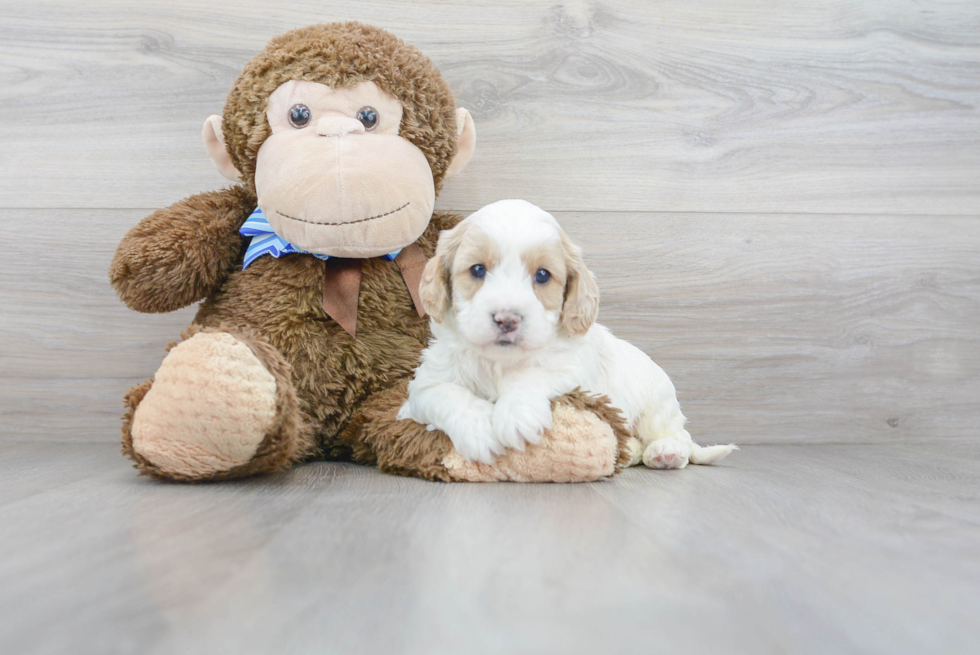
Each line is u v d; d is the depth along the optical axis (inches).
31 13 78.2
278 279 67.2
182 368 50.8
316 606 27.9
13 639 24.6
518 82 82.0
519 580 31.3
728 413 85.7
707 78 84.2
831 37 85.3
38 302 79.4
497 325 53.4
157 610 27.3
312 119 63.8
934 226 87.3
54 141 78.9
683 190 84.4
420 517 42.9
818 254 86.1
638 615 27.6
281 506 45.9
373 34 68.1
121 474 58.8
